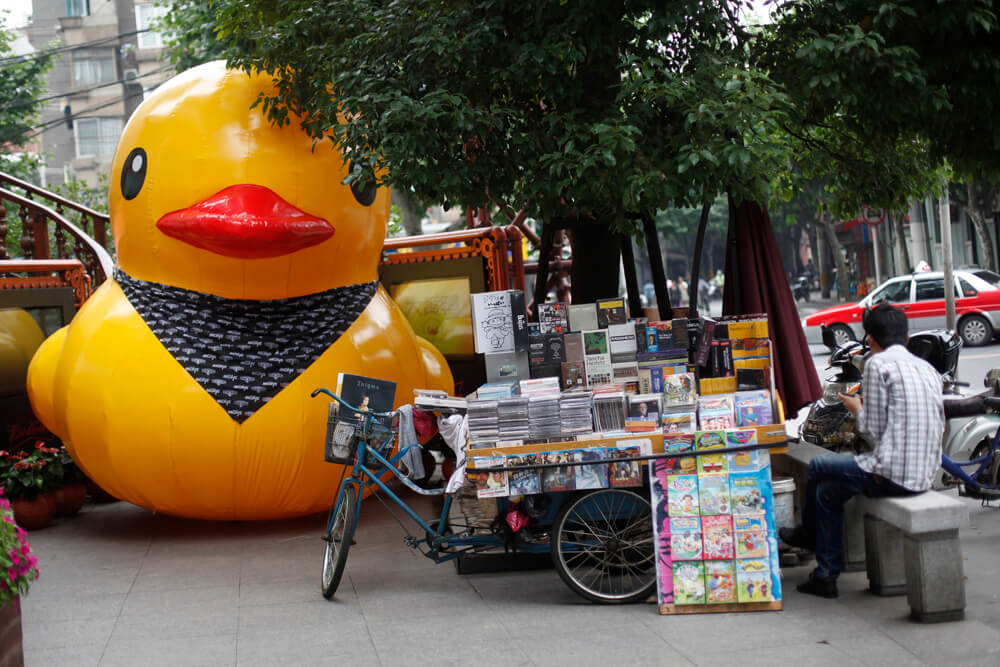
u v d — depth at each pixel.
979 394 6.64
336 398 6.02
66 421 7.52
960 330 18.33
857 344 7.44
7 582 4.28
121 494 7.70
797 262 53.69
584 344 5.84
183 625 5.50
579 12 6.20
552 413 5.40
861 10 6.56
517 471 5.36
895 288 18.94
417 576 6.31
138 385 7.16
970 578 5.54
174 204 7.14
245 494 7.39
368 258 8.02
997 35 6.49
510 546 5.71
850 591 5.39
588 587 5.55
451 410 5.84
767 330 5.66
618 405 5.47
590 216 7.95
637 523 5.52
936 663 4.29
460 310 9.95
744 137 6.00
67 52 41.72
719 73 6.11
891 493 5.00
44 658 5.00
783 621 4.96
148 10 41.94
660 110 6.40
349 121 6.50
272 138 7.18
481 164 6.43
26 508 8.23
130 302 7.48
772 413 5.45
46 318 9.77
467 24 6.47
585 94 6.82
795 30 6.88
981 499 6.89
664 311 7.05
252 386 7.20
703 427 5.32
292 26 6.66
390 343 7.89
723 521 5.21
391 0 6.70
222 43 16.00
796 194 8.19
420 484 9.52
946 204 13.34
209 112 7.19
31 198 11.34
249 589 6.20
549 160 6.27
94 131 42.19
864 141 7.83
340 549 5.78
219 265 7.25
